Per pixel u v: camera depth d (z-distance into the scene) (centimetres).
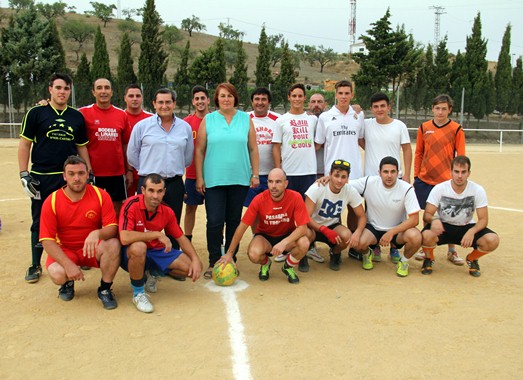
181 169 530
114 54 6562
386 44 3391
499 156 2144
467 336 404
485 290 516
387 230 578
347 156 607
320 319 435
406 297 492
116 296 489
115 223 470
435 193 568
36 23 3325
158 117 520
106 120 564
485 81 3603
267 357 365
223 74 3459
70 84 509
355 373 343
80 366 350
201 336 399
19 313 441
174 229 492
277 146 605
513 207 985
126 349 376
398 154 621
